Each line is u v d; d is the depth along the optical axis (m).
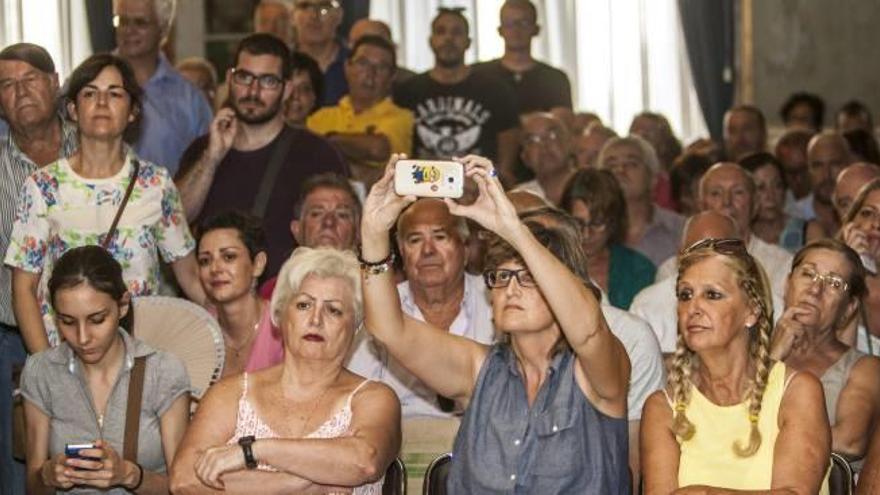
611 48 20.33
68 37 15.98
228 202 10.23
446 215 8.60
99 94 8.76
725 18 20.66
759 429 6.80
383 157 13.05
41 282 8.88
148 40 11.54
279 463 6.91
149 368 7.89
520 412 6.74
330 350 7.14
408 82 14.52
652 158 12.53
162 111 11.58
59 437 7.89
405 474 7.18
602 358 6.50
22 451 8.24
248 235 8.65
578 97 20.23
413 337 6.80
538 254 6.36
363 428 7.07
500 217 6.34
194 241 9.12
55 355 7.94
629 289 10.48
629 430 8.20
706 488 6.64
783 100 20.88
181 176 10.42
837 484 7.05
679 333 6.97
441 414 8.43
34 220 8.80
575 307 6.37
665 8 20.50
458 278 8.68
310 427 7.14
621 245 10.62
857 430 8.16
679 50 20.61
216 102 14.91
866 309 9.69
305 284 7.15
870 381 8.24
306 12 14.98
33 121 9.22
